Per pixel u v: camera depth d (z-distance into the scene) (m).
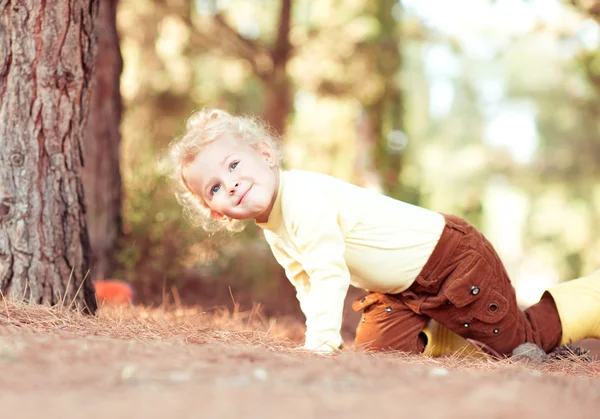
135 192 7.97
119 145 7.55
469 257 3.74
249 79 16.28
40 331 2.99
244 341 3.29
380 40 13.50
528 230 30.11
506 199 36.19
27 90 3.92
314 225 3.49
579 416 1.78
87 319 3.48
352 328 6.45
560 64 27.30
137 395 1.86
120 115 7.57
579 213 27.41
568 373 3.25
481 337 3.82
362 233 3.71
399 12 13.88
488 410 1.76
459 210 25.48
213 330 3.54
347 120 14.98
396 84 14.02
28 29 3.91
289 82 13.13
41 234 3.91
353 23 13.44
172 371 2.17
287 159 13.44
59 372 2.09
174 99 13.90
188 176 3.64
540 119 28.77
